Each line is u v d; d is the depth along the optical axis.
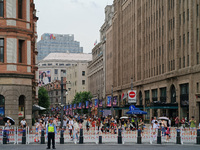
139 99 78.38
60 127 47.84
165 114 61.72
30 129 37.81
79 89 162.62
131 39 84.00
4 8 36.94
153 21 69.50
